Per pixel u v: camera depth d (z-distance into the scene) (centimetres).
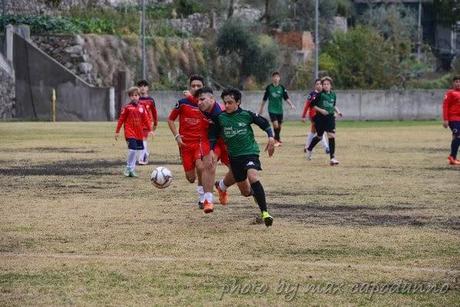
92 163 4775
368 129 8981
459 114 4806
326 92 4781
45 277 1898
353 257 2116
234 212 2862
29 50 11106
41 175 4094
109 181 3841
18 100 11144
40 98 11081
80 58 11575
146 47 12400
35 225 2580
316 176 4091
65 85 11038
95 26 12494
